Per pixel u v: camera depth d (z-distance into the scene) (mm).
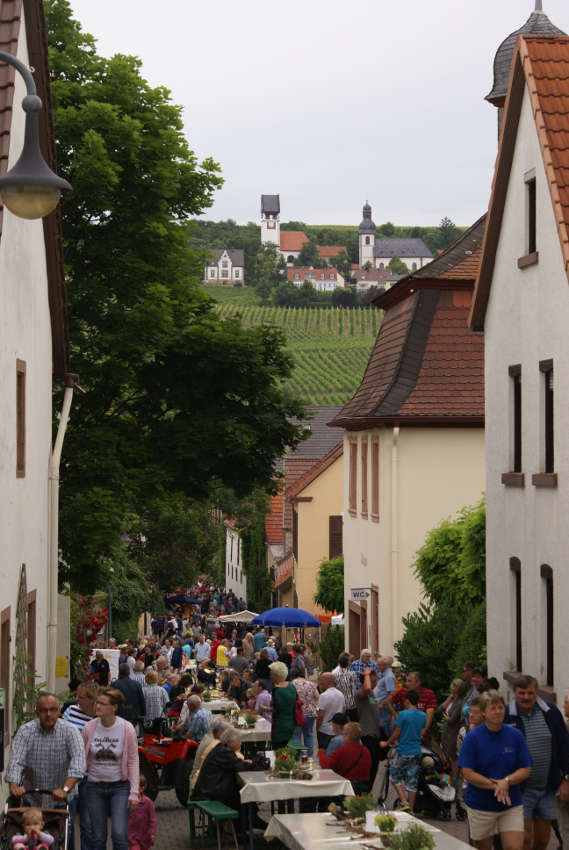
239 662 41781
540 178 25641
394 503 41531
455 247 43938
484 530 31016
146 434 36812
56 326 27844
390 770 22031
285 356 37375
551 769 16094
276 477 37312
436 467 41719
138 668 36625
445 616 31375
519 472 27438
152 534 91750
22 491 22031
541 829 16297
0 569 18922
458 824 21328
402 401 41562
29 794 14602
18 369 21453
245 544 99500
